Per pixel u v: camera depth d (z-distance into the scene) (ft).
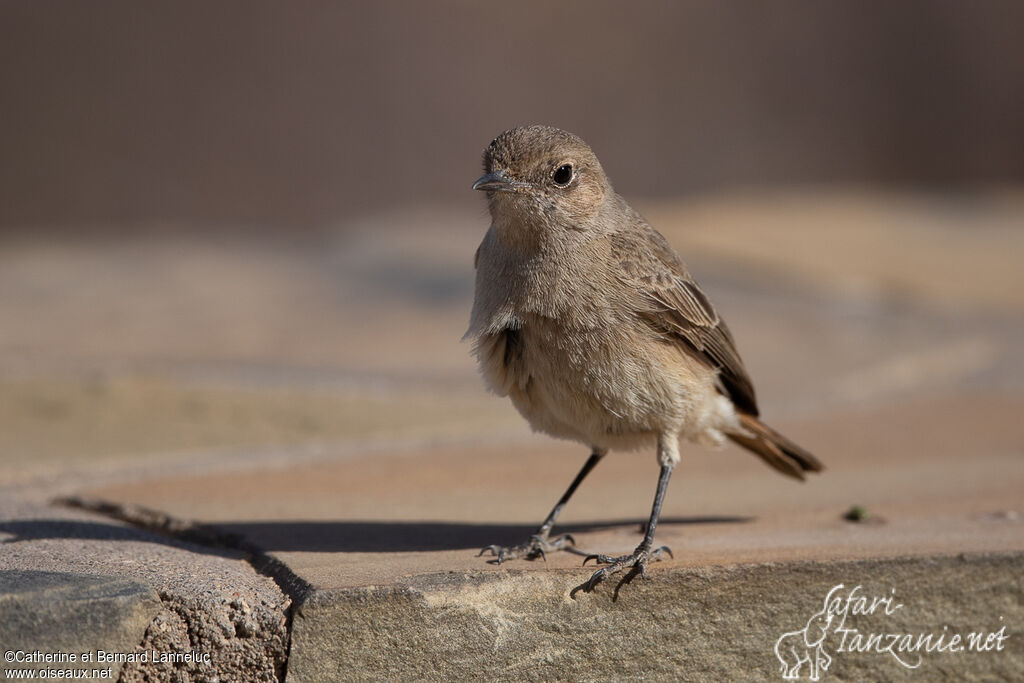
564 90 108.99
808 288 61.11
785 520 26.81
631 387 24.88
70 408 37.65
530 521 26.99
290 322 56.29
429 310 58.95
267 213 98.07
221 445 33.78
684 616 21.65
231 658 20.27
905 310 58.18
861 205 90.43
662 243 28.17
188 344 50.52
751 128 112.68
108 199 95.40
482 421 37.96
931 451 35.04
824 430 37.93
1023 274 65.51
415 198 102.32
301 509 27.27
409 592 20.58
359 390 42.14
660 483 25.12
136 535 24.48
